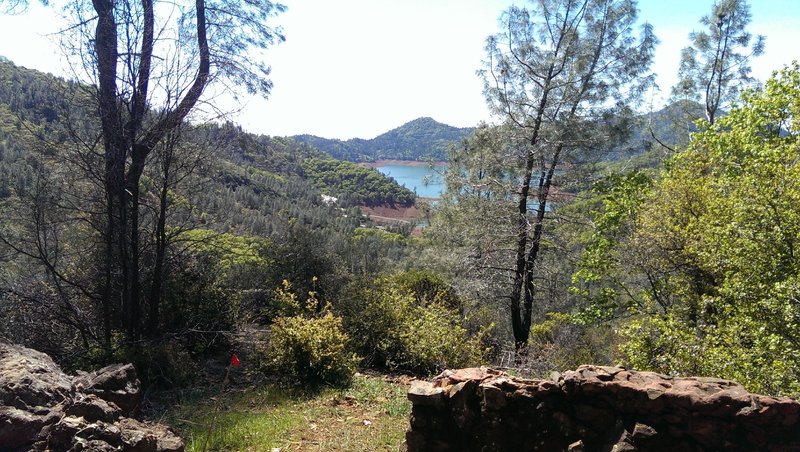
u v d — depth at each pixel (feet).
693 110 72.69
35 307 27.78
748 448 12.41
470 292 51.47
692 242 33.47
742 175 32.81
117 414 13.96
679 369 25.91
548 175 50.39
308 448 19.01
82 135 28.37
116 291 30.48
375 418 23.09
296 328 30.14
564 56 47.55
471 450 15.31
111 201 28.37
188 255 33.71
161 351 27.02
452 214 60.59
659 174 47.44
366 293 40.09
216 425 20.67
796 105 32.19
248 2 35.99
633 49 48.78
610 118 47.83
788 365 21.43
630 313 43.62
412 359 34.81
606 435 13.67
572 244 52.42
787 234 25.70
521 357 37.45
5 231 27.91
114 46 27.61
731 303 29.96
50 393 13.83
